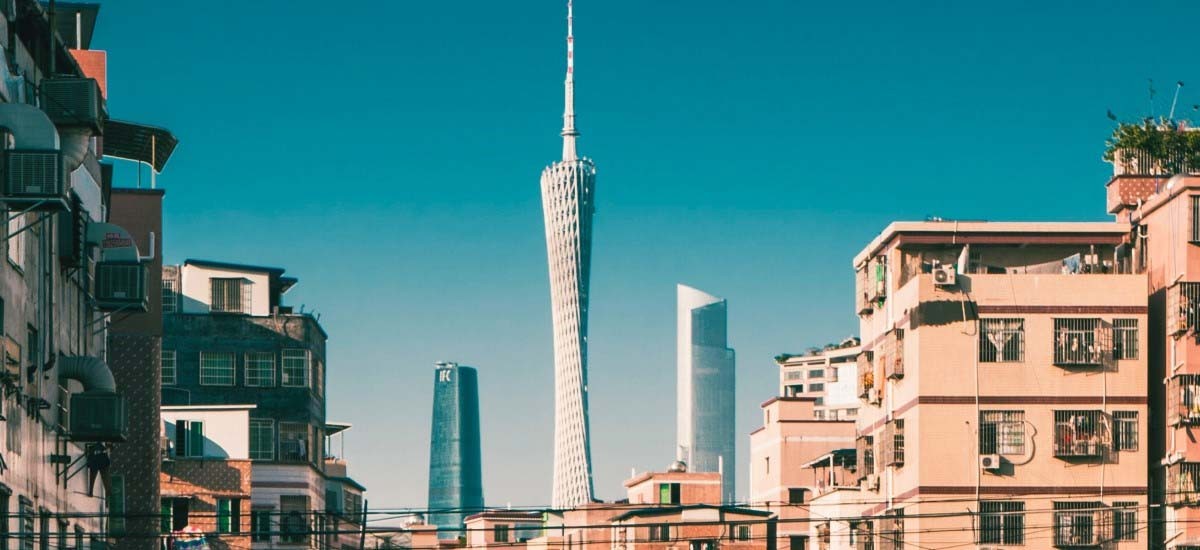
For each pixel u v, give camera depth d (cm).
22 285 4359
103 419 4847
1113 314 7425
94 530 5400
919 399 7462
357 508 12438
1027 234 7894
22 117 4066
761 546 11800
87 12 6788
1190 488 7131
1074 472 7381
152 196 6725
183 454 9362
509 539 14838
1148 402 7438
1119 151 8150
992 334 7481
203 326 10050
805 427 11719
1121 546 7288
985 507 7381
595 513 12962
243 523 9144
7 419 4122
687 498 12725
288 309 10594
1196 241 7194
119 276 5375
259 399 10019
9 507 4153
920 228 7925
